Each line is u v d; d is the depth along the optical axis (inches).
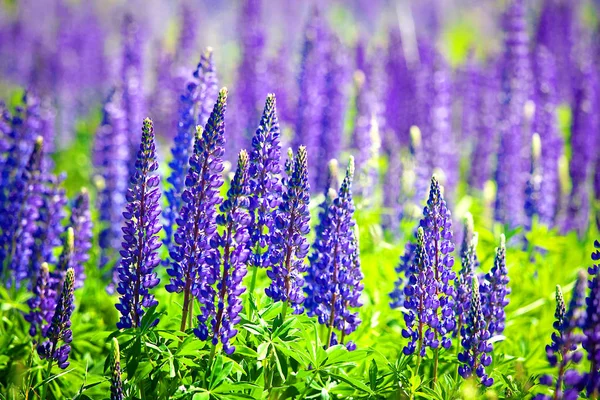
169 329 115.6
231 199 112.8
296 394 113.5
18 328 125.8
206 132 113.8
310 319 116.6
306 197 114.8
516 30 171.9
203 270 113.7
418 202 153.3
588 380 110.3
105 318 132.1
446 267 116.5
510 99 167.3
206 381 111.3
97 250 147.6
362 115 154.0
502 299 116.1
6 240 131.2
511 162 157.4
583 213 164.6
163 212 129.2
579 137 170.2
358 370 119.0
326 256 117.0
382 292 131.7
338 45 173.0
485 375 114.5
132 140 163.0
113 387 109.4
